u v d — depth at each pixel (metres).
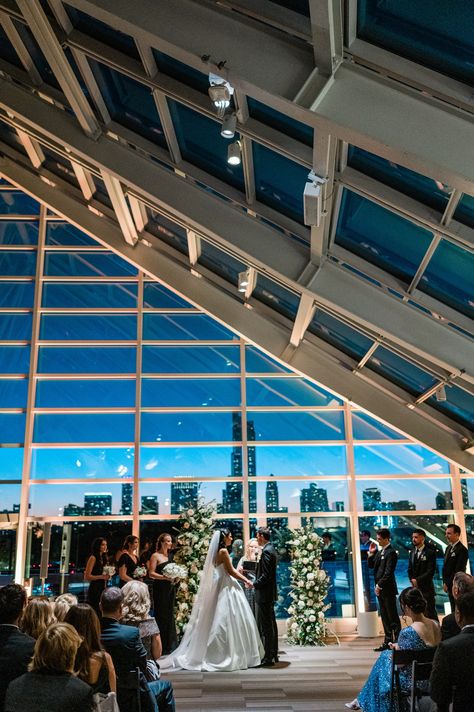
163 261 10.95
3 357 12.47
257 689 7.30
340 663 8.78
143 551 10.37
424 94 3.75
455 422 9.82
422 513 12.19
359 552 11.94
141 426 12.31
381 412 10.46
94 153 7.20
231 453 12.35
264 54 3.95
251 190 6.32
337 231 6.20
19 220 13.20
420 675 4.40
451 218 4.77
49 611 4.34
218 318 10.91
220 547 8.91
